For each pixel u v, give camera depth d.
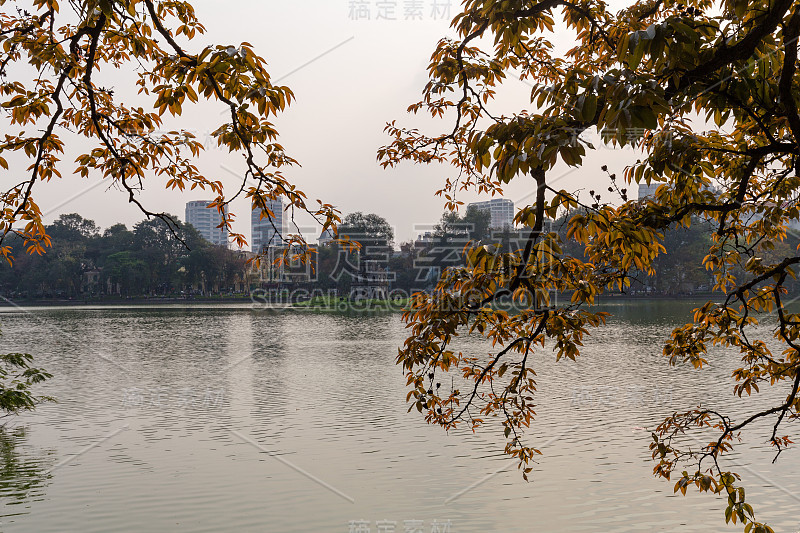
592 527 12.07
